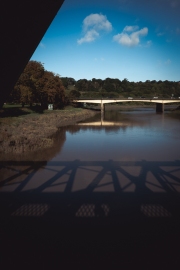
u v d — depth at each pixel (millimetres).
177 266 5867
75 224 7996
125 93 138625
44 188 11453
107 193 10852
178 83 182625
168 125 41938
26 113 46312
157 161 17062
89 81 167125
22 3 3062
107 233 7449
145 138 27812
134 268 5789
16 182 12273
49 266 5836
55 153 19344
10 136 23234
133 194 10750
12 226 7820
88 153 19547
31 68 50719
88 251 6496
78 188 11469
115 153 19656
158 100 76875
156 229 7715
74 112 59375
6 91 4730
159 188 11531
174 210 9148
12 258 6109
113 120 51375
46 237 7180
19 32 3518
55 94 55844
